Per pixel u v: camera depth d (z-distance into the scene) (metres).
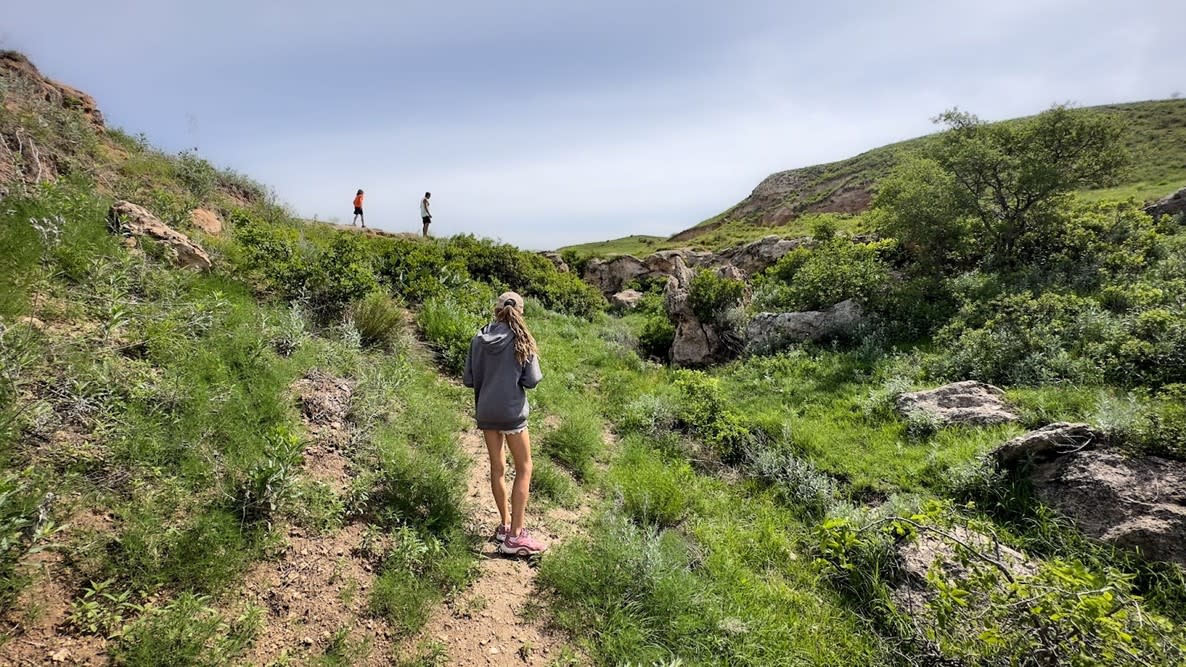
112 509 2.64
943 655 2.98
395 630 2.70
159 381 3.56
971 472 5.05
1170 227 11.31
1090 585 2.71
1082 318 7.51
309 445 3.81
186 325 4.28
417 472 3.77
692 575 3.70
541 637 2.96
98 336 3.79
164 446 3.07
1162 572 3.70
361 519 3.39
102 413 3.06
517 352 3.41
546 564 3.45
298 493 3.15
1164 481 4.21
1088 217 11.98
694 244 32.66
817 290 11.84
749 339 11.56
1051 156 11.11
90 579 2.31
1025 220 11.57
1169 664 2.47
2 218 4.59
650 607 3.26
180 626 2.20
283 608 2.60
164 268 5.28
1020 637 2.68
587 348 10.73
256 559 2.79
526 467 3.52
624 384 8.63
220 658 2.20
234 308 5.11
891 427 6.49
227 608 2.47
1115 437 4.72
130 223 5.74
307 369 4.82
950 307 10.17
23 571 2.18
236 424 3.54
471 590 3.14
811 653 3.19
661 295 19.14
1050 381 6.64
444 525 3.53
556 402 7.01
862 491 5.43
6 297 3.58
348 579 2.89
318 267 6.68
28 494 2.37
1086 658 2.42
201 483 3.03
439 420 4.94
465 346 7.05
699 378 8.16
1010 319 8.20
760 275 16.03
